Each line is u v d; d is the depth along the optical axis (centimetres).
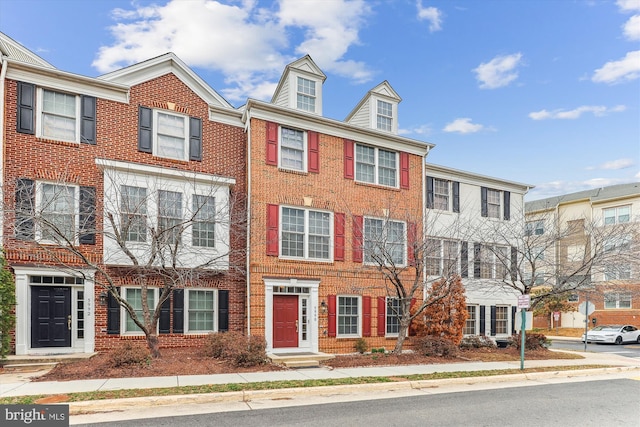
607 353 2084
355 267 1759
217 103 1673
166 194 1462
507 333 2239
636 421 805
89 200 1374
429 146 2011
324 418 796
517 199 2409
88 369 1127
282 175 1650
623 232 2039
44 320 1335
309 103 1812
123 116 1475
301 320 1638
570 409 898
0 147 1268
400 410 866
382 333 1783
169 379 1062
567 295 2216
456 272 1673
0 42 1295
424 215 1800
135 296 1439
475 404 931
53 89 1381
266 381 1071
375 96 1962
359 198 1816
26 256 1295
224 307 1555
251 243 1548
